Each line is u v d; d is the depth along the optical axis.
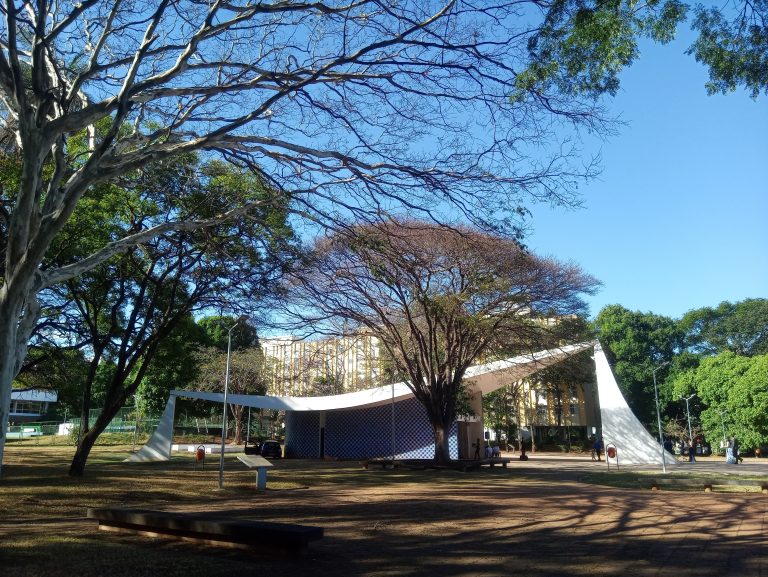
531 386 51.88
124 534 8.92
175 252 18.55
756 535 9.52
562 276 25.39
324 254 19.64
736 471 26.95
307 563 7.14
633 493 16.73
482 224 11.26
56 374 29.05
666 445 45.62
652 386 55.69
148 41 9.28
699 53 9.27
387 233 12.11
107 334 20.77
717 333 59.44
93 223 17.39
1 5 9.62
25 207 8.77
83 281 19.84
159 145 11.14
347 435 36.75
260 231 15.62
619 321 59.62
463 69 10.03
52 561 6.90
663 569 6.98
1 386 8.40
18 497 12.86
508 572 6.78
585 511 12.57
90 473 19.17
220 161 15.91
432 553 7.91
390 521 10.97
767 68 8.87
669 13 8.52
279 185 11.58
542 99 9.73
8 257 8.78
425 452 34.94
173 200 15.92
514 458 43.84
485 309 24.64
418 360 28.19
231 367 46.16
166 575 6.32
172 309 19.97
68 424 55.94
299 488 17.61
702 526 10.52
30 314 10.55
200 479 18.77
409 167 10.85
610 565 7.19
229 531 7.67
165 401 47.38
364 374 44.41
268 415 65.19
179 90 10.13
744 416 41.31
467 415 36.59
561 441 59.94
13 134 13.30
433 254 20.50
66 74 11.95
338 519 11.19
